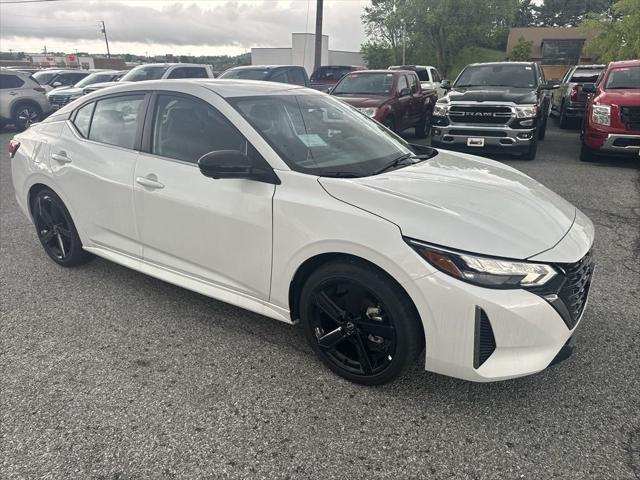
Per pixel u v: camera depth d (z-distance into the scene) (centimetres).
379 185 258
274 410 248
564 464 213
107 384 268
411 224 229
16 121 1377
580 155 897
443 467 212
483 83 983
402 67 1683
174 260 322
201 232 297
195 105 307
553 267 224
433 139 941
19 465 213
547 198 286
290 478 207
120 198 336
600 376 272
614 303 353
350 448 223
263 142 277
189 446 224
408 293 227
